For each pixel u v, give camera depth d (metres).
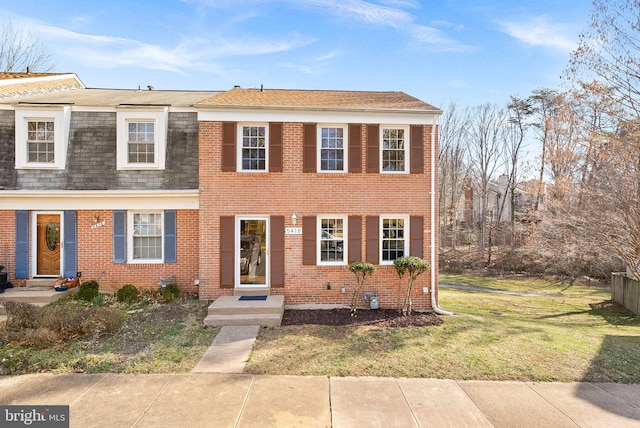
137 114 11.80
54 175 11.50
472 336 8.73
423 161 11.59
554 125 20.92
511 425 4.91
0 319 9.36
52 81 16.00
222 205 11.20
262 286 11.38
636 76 13.64
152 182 11.67
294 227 11.35
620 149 14.79
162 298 11.09
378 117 11.45
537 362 7.20
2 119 11.80
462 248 33.56
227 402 5.41
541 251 22.81
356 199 11.46
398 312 10.86
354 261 11.38
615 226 15.14
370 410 5.23
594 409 5.40
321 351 7.55
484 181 31.77
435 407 5.36
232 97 12.48
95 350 7.34
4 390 5.71
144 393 5.66
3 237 11.41
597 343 8.60
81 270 11.63
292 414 5.09
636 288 14.31
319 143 11.50
